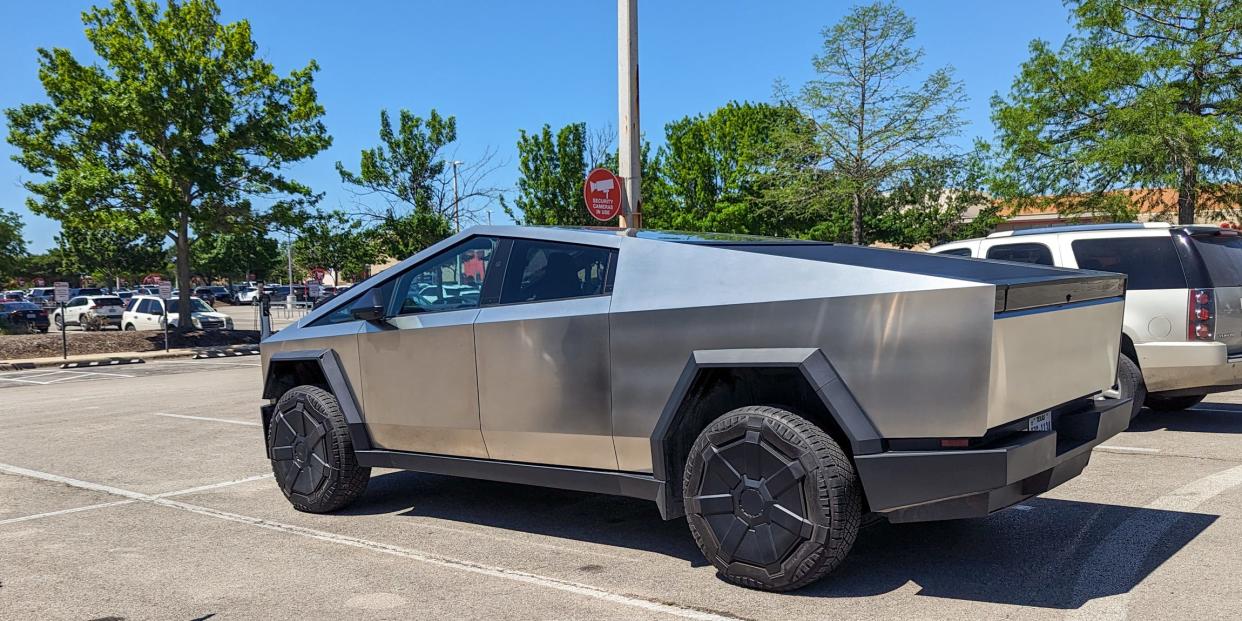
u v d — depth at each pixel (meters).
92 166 22.64
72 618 3.57
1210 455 6.25
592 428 4.11
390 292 5.11
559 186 31.53
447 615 3.52
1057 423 3.94
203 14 23.61
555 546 4.51
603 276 4.20
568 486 4.30
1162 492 5.22
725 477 3.69
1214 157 22.55
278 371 5.62
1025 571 3.85
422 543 4.61
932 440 3.31
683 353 3.81
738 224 29.45
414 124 27.05
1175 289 6.95
